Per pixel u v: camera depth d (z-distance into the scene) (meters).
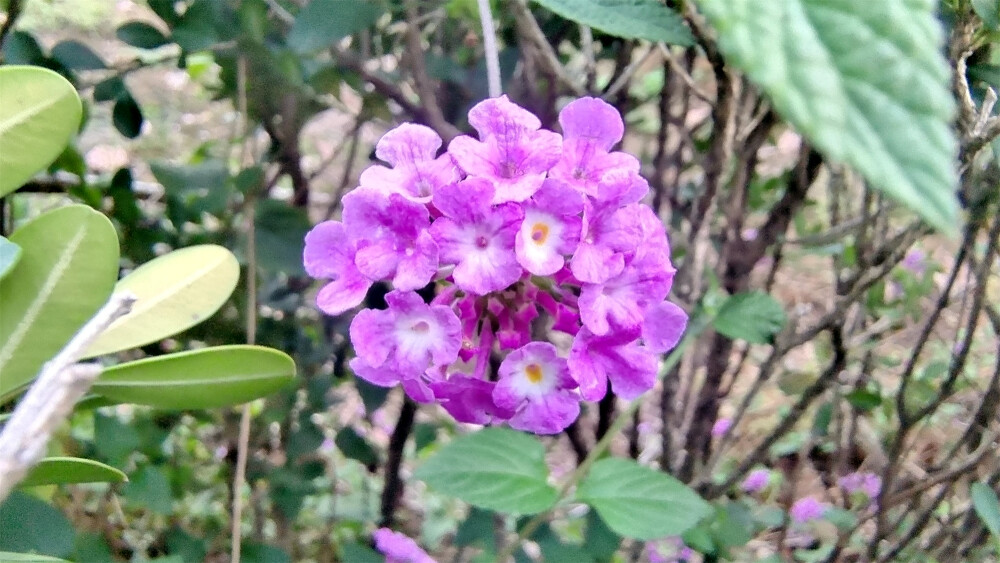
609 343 0.08
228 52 0.13
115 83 0.14
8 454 0.05
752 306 0.12
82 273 0.07
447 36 0.16
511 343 0.08
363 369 0.08
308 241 0.08
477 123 0.08
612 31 0.08
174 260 0.08
